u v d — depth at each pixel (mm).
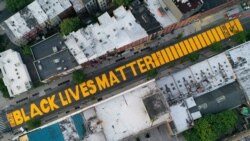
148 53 197750
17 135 186625
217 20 199500
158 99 167125
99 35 186625
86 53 185000
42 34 198500
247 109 189875
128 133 170750
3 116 193375
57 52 187750
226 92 187625
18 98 196000
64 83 196750
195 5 181250
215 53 197750
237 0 195000
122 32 186375
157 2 190375
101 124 169375
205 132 181000
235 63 189500
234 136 187875
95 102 194750
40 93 196125
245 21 199375
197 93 188750
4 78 190375
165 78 190375
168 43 198375
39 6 190750
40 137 169625
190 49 196375
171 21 188500
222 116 183500
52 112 193750
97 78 194750
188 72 190625
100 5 194250
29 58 196125
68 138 169750
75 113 171625
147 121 171375
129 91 172500
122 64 197125
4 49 198375
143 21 187500
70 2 192250
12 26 190125
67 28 188250
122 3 189125
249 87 187125
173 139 185875
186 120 181750
